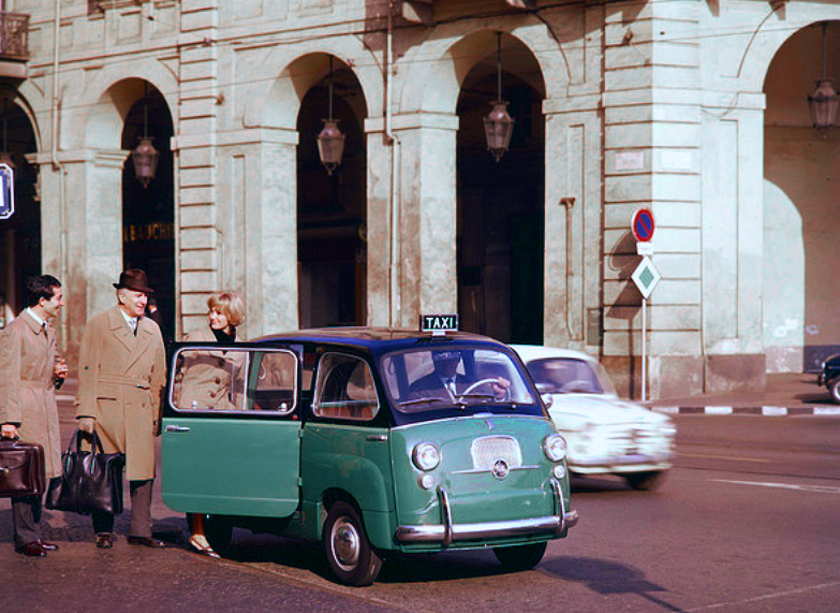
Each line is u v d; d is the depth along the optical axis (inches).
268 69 1083.9
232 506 338.6
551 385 521.3
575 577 328.5
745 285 934.4
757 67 931.3
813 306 1115.9
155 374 362.3
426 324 343.0
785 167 1111.6
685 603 296.7
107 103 1224.8
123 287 356.2
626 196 906.1
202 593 295.6
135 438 354.6
